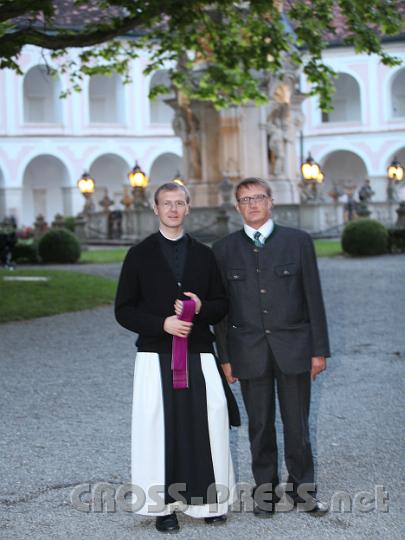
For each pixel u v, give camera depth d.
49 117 47.56
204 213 26.77
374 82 45.31
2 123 44.19
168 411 4.52
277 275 4.67
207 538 4.38
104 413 6.95
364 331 10.89
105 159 48.69
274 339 4.67
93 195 48.59
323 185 49.50
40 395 7.67
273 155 28.20
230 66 16.06
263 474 4.78
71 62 17.47
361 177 49.16
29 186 48.38
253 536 4.38
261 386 4.76
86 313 13.15
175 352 4.53
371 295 14.38
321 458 5.64
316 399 7.30
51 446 6.03
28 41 12.27
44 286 15.76
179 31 15.82
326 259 21.48
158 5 12.55
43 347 10.27
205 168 28.00
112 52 17.73
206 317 4.59
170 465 4.50
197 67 25.84
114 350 9.95
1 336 11.13
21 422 6.73
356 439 6.06
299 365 4.65
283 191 28.41
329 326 11.37
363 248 21.77
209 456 4.55
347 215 32.66
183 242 4.73
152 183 50.31
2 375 8.63
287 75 27.55
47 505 4.87
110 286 16.03
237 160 27.38
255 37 15.99
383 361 8.91
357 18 14.27
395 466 5.43
